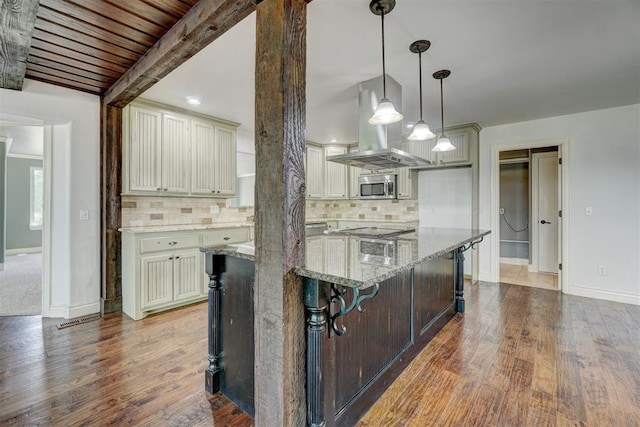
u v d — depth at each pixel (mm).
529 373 2014
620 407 1676
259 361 1367
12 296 3605
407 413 1658
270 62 1312
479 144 4324
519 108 3486
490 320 2936
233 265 1722
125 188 3072
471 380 1949
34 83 2658
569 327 2756
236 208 4395
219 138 3842
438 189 4742
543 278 4605
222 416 1613
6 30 1768
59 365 2074
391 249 1820
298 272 1290
